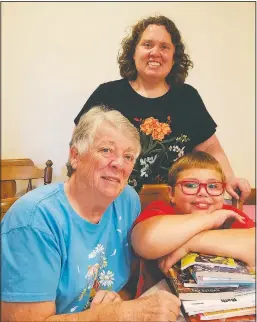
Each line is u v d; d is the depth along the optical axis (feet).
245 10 3.66
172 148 3.63
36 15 3.39
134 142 3.36
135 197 3.57
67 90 3.46
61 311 3.20
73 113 3.48
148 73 3.53
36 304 2.88
